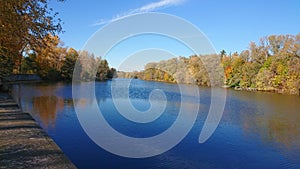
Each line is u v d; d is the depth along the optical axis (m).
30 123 10.64
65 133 12.48
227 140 13.08
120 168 8.85
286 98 36.81
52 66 55.34
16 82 47.72
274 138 13.74
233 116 20.39
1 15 9.88
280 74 50.19
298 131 15.45
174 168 9.12
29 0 11.38
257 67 57.47
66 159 6.44
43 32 12.43
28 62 52.03
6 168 5.71
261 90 53.38
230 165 9.86
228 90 51.66
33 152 6.88
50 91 33.56
